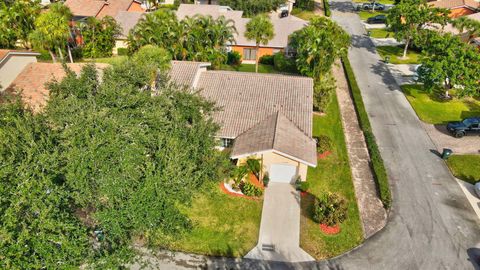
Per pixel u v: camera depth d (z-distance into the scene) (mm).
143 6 74312
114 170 20438
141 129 22828
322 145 36125
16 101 26719
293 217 28969
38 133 22469
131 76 27297
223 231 27703
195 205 29641
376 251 26531
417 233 28031
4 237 16750
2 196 17656
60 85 26719
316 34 44156
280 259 25812
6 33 49719
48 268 18094
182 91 28156
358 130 40219
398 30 55000
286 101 35969
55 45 46781
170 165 20797
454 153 36562
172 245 26484
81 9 59562
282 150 30062
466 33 55344
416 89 47969
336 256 26141
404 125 41000
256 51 52750
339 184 32594
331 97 43469
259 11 71562
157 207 20047
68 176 19688
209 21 46625
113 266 19391
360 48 60500
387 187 31562
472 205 30656
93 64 29719
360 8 79062
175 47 45062
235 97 36344
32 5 52000
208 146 24641
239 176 31188
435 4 67188
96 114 22359
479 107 44125
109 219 19672
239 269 25062
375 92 47406
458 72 41375
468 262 25906
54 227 17922
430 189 32281
